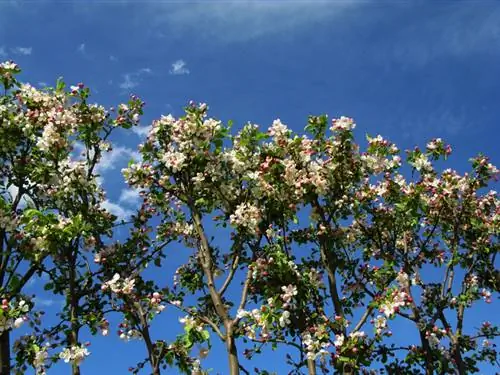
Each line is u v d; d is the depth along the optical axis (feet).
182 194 38.27
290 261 35.65
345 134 37.47
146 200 41.37
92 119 40.04
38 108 40.50
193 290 40.75
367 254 45.34
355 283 40.01
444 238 47.34
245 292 35.60
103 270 38.34
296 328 35.86
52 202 39.34
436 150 42.45
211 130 36.47
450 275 44.14
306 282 36.35
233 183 37.76
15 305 32.68
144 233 40.24
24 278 37.22
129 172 37.11
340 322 33.81
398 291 33.35
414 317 40.45
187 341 33.04
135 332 35.58
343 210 40.65
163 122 37.78
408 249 45.19
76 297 37.22
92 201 39.88
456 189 42.01
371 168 39.93
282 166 36.58
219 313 34.58
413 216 40.04
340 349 32.96
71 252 37.73
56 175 37.93
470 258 46.14
